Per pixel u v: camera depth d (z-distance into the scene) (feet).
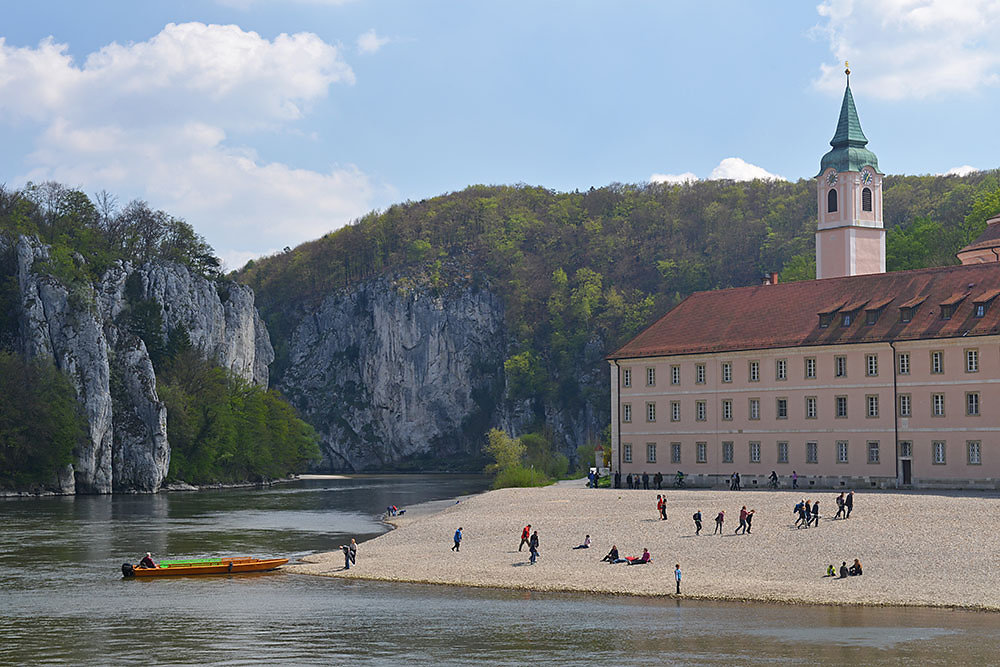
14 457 611.47
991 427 349.00
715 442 408.87
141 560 257.75
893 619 185.26
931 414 361.10
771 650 165.58
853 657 160.66
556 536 276.00
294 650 170.81
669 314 443.32
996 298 359.05
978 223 541.34
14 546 307.78
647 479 410.72
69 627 187.93
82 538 330.13
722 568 229.86
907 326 370.73
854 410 377.30
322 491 636.07
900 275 395.75
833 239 492.13
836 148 499.92
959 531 246.47
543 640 174.91
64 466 628.28
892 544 238.89
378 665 162.09
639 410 429.38
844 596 202.28
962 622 182.19
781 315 409.49
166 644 175.01
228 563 248.73
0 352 632.79
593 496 355.56
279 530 354.33
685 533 266.57
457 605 204.13
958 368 356.59
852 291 401.49
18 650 171.73
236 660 165.17
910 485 364.99
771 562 232.32
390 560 258.57
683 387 418.10
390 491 621.31
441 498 536.83
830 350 383.45
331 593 219.00
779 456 393.70
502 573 235.20
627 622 186.39
